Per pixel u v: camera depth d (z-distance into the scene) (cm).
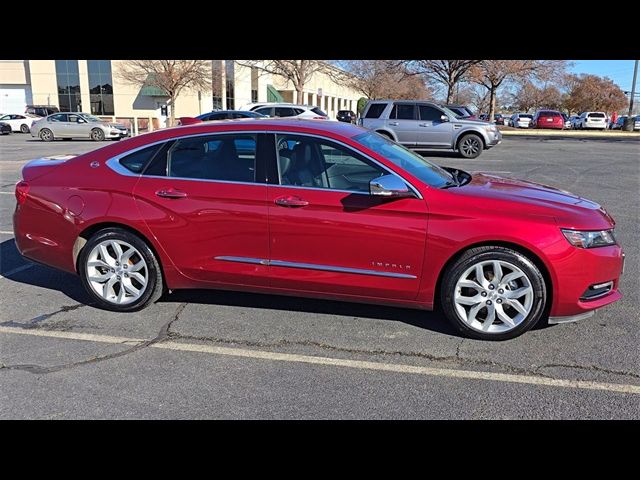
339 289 389
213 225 398
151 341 380
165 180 409
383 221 370
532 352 362
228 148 403
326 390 316
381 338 385
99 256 428
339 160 388
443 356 357
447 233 363
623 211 823
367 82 4491
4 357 355
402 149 452
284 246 389
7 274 527
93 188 420
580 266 355
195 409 297
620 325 406
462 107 2103
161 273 423
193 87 3531
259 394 311
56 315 426
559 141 2528
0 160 1532
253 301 455
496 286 369
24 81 4325
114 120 3734
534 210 363
